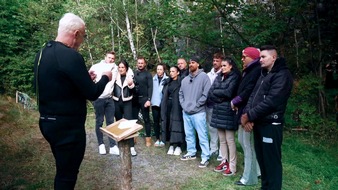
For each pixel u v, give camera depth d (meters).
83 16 8.74
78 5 8.80
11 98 7.96
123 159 2.86
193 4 6.59
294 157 4.58
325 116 6.23
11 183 3.65
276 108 2.93
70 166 2.23
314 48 6.68
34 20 8.74
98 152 4.90
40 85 2.13
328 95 6.34
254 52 3.55
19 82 8.42
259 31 6.22
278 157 3.02
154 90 5.23
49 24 9.08
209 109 4.44
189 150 4.58
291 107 5.89
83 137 2.27
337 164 4.38
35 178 3.84
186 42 7.50
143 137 5.76
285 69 2.96
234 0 6.08
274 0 6.46
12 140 5.27
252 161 3.54
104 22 10.27
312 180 3.83
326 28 6.70
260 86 3.10
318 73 6.60
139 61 5.13
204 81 4.29
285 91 2.91
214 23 6.88
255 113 2.97
